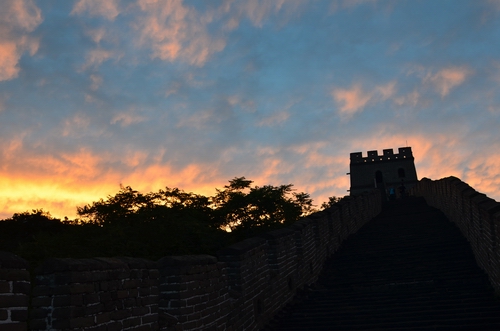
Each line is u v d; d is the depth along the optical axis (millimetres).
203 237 18359
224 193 24062
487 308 10578
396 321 10641
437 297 11820
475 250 14906
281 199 24938
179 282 7402
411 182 67500
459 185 19625
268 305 11336
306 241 15023
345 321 10875
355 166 70375
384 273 14758
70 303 5207
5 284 4418
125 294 6195
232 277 10008
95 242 16344
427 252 16469
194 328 7617
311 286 14516
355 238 20984
